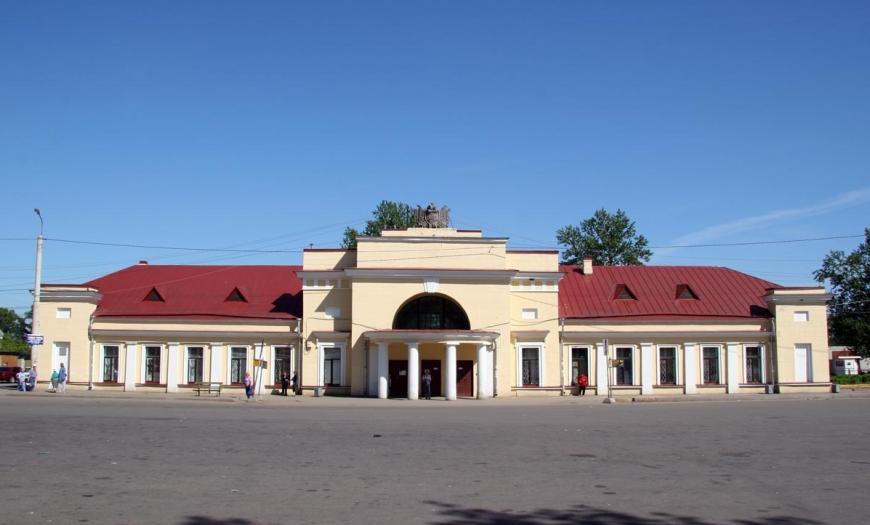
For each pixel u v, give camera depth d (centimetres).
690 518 1233
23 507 1286
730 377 5481
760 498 1392
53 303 5403
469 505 1323
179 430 2495
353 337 5212
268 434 2406
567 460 1855
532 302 5469
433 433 2483
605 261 8369
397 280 5247
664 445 2148
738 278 5991
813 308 5516
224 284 5825
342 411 3641
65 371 5172
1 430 2438
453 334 4956
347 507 1301
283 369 5434
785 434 2434
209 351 5438
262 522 1188
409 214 8694
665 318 5503
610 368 5119
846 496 1412
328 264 5462
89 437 2266
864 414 3291
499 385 5203
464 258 5284
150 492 1423
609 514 1259
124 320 5434
